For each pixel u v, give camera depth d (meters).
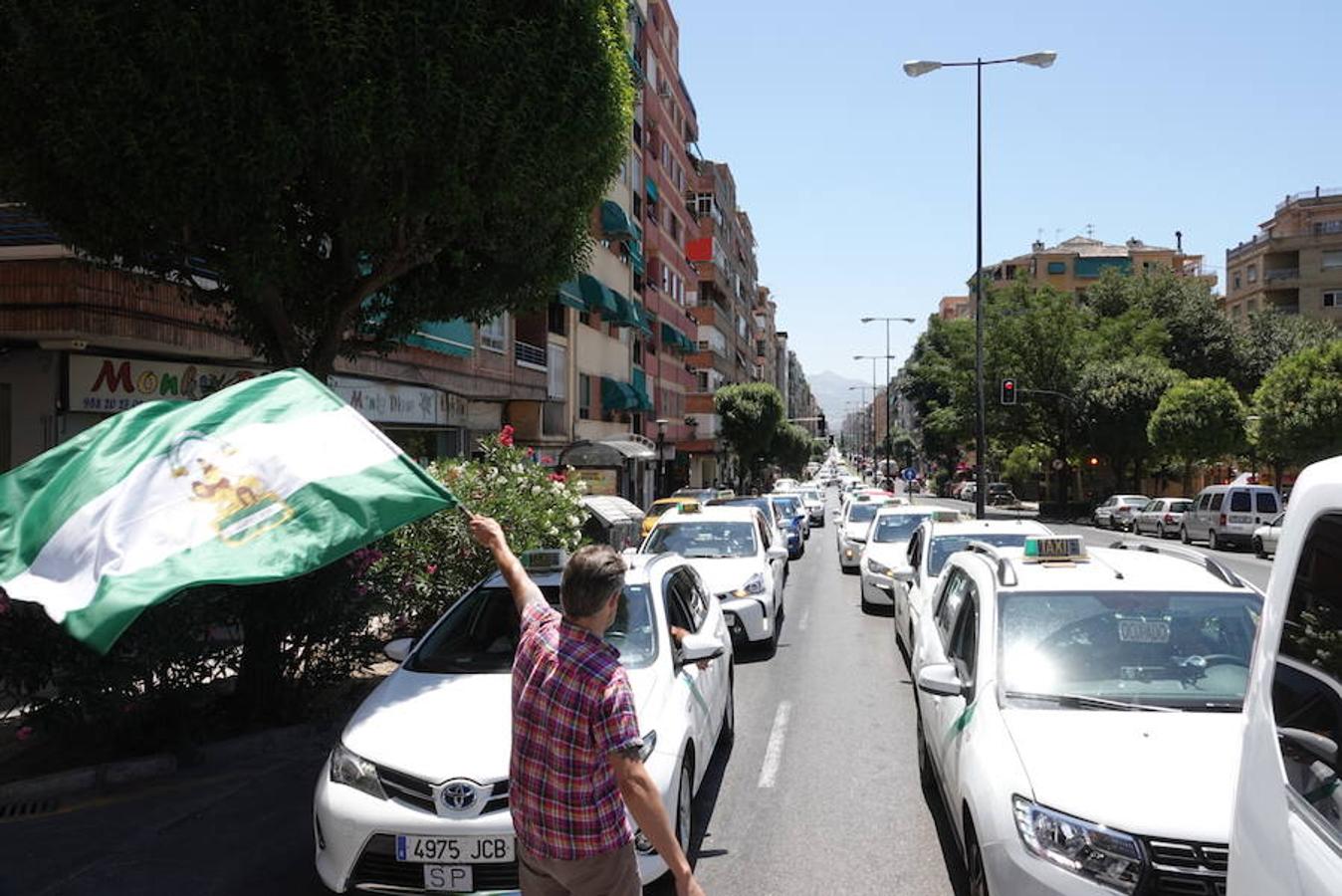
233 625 7.47
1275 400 35.28
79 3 6.94
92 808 6.25
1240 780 2.48
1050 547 5.79
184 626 6.68
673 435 51.00
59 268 9.74
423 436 19.86
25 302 9.78
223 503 4.20
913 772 6.94
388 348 10.12
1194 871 3.38
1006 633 4.96
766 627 11.61
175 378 12.05
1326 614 2.16
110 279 10.15
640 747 2.77
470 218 8.62
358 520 4.26
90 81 7.06
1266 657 2.45
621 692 2.80
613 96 8.94
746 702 9.20
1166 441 43.94
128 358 11.38
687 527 13.44
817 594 17.58
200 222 7.66
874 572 14.73
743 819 6.02
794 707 8.96
